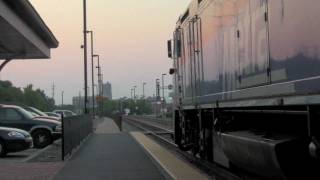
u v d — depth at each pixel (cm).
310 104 730
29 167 1630
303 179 833
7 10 3619
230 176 1278
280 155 838
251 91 1002
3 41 4584
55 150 2252
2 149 1995
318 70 703
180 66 1858
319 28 697
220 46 1264
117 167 1616
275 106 884
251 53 1003
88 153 2088
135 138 3042
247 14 1030
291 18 792
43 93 13638
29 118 2561
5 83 10981
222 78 1244
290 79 798
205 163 1527
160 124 5559
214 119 1347
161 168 1564
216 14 1305
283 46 827
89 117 3497
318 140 732
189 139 1773
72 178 1387
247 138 999
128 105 14950
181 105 1839
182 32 1812
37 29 4672
